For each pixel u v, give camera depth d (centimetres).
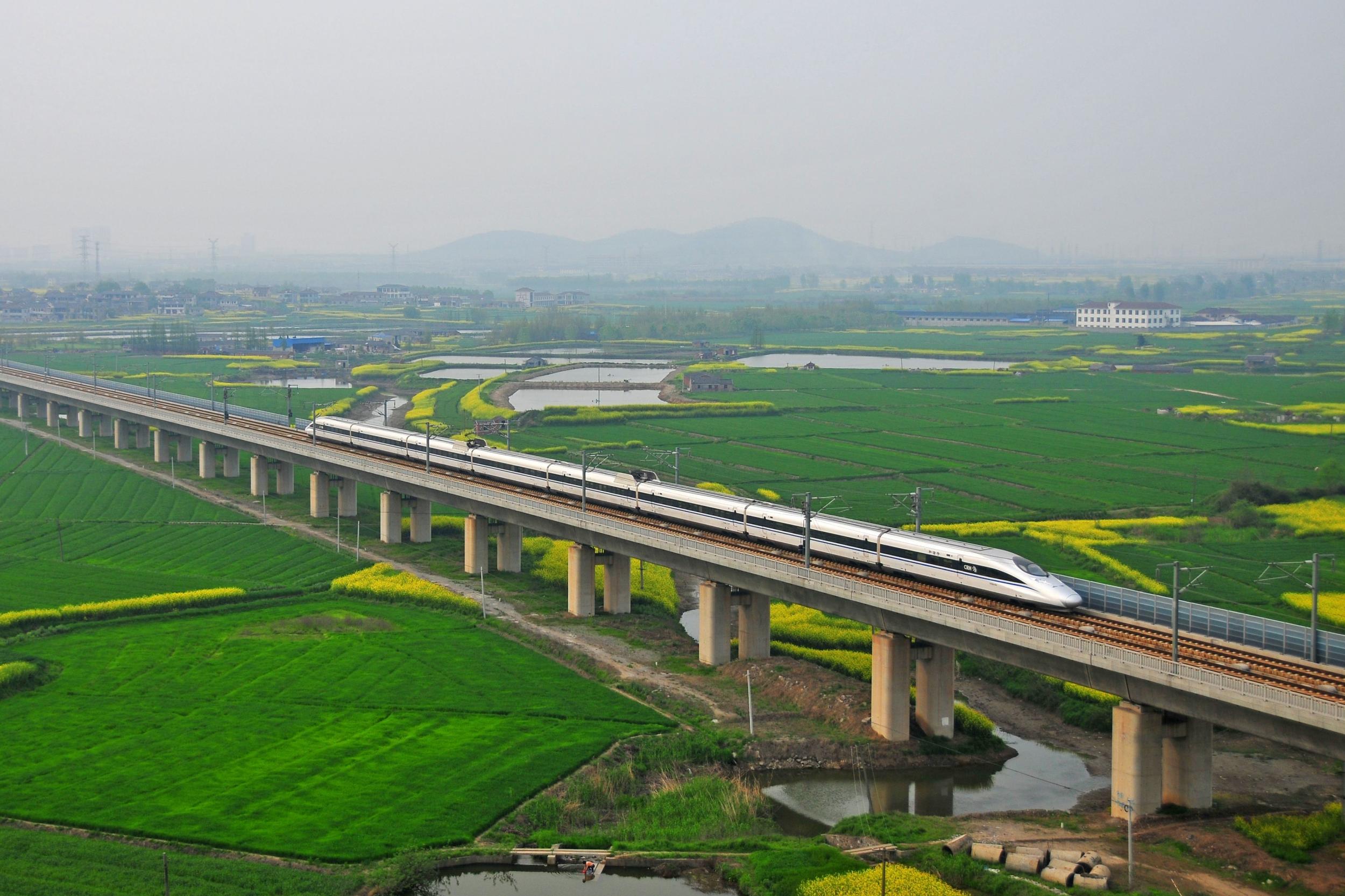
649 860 8094
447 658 11912
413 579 14725
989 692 11781
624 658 12000
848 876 7544
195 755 9531
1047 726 10919
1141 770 8456
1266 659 8462
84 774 9162
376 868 7850
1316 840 7950
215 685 11125
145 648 12194
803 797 9344
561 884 7912
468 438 18450
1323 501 19038
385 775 9181
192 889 7525
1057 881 7456
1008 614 9656
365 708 10575
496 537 16275
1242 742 10400
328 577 15025
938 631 9644
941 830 8419
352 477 17475
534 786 9031
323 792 8888
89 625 12975
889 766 9769
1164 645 8838
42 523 18050
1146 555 15875
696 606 14975
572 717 10388
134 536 17275
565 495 14962
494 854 8100
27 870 7731
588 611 13538
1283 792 9206
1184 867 7662
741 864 7981
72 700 10725
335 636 12644
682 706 10688
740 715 10538
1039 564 15400
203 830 8294
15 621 12788
